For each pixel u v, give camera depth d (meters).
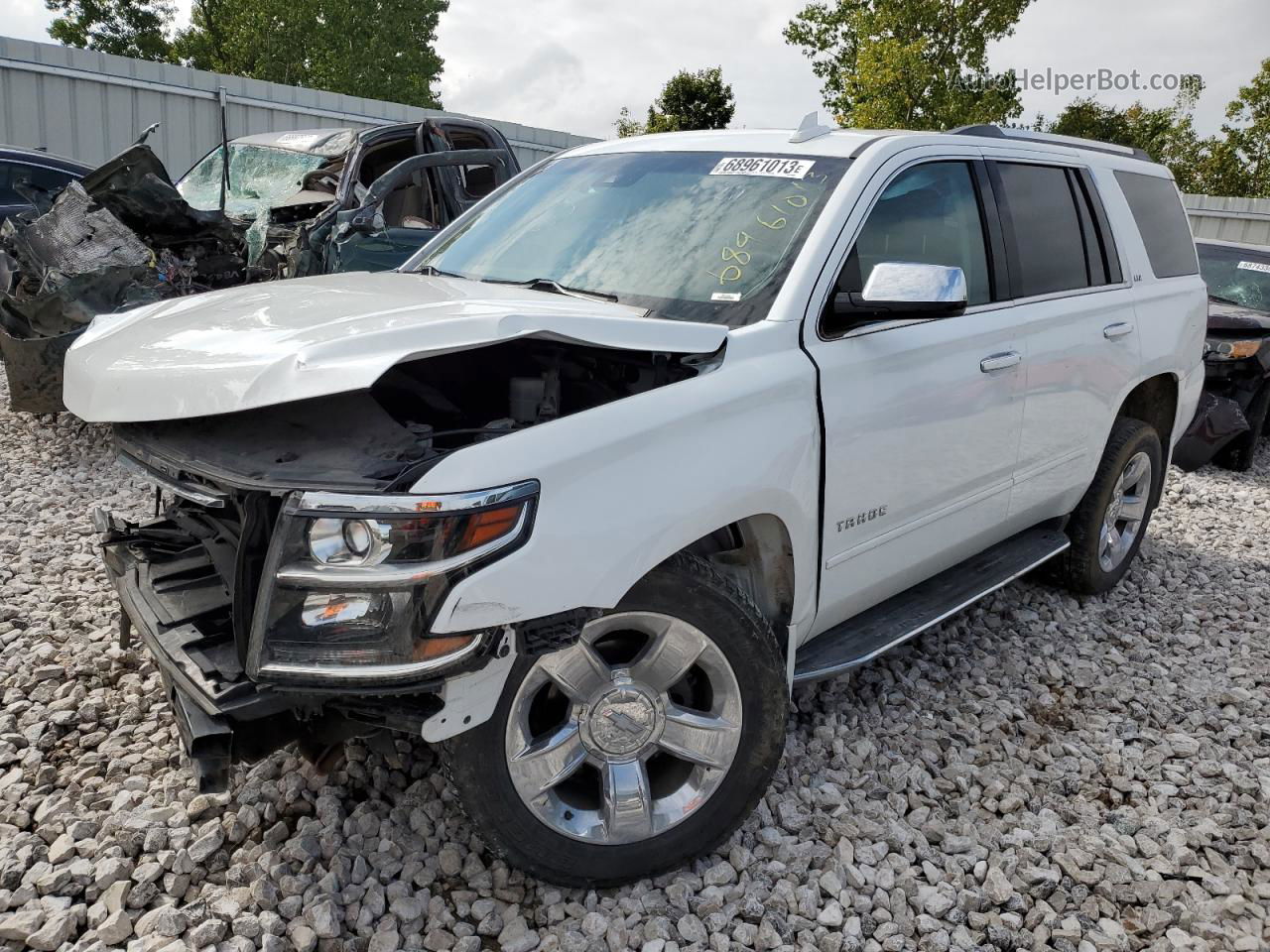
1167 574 5.15
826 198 2.94
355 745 2.99
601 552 2.15
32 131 12.13
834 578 2.88
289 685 1.97
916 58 21.20
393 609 1.96
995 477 3.52
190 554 2.75
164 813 2.66
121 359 2.43
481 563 2.00
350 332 2.21
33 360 5.96
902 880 2.60
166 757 2.96
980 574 3.72
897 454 2.97
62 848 2.51
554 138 17.28
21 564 4.45
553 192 3.60
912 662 3.90
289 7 38.94
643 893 2.47
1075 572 4.52
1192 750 3.36
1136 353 4.23
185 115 13.33
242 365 2.12
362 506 1.95
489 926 2.36
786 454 2.55
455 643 2.00
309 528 1.97
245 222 7.12
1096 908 2.55
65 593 4.15
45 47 12.03
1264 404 7.54
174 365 2.26
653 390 2.37
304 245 6.27
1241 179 39.84
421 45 44.12
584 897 2.47
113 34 37.81
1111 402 4.14
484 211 3.78
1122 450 4.36
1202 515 6.37
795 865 2.62
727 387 2.46
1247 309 8.11
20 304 5.94
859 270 2.92
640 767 2.45
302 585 1.96
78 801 2.73
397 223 7.47
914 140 3.27
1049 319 3.66
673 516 2.28
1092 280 4.07
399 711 2.08
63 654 3.60
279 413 2.34
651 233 3.11
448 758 2.21
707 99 28.84
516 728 2.26
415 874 2.51
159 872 2.45
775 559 2.69
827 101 27.80
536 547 2.06
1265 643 4.35
